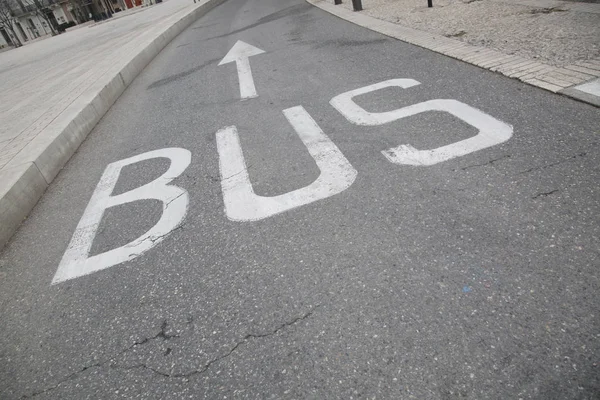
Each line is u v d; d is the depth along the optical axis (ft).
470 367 4.92
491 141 9.43
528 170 8.12
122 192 11.35
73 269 8.57
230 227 8.71
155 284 7.61
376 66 16.78
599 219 6.59
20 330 7.27
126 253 8.68
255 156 11.59
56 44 72.49
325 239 7.66
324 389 5.07
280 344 5.82
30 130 16.46
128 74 25.64
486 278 6.05
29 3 152.97
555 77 11.57
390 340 5.49
